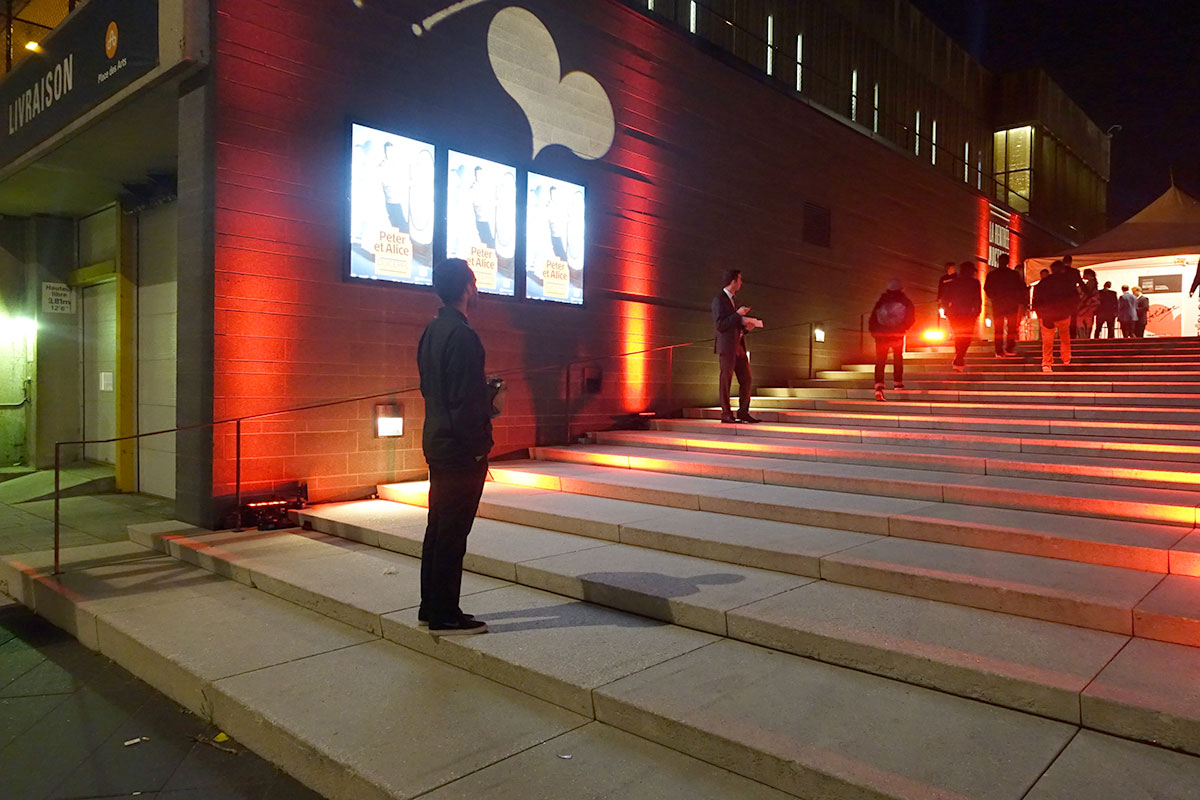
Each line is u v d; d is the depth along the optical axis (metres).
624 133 10.71
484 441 4.25
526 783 3.00
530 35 9.52
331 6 7.66
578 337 10.19
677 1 12.98
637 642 4.14
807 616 4.09
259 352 7.21
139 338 9.97
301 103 7.45
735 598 4.43
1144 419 7.86
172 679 4.25
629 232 10.81
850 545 5.18
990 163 24.64
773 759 2.93
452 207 8.71
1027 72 24.19
